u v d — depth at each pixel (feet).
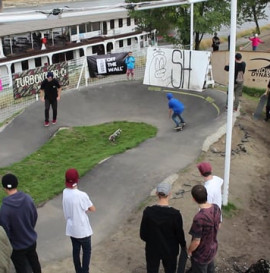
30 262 18.22
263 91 57.77
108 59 65.00
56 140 43.32
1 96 72.08
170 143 38.40
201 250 17.22
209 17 75.56
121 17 129.18
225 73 60.80
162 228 16.97
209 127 41.93
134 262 21.43
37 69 75.82
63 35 118.83
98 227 24.90
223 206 27.53
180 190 28.60
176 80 57.47
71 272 20.65
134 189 29.25
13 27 108.47
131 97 57.36
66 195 18.37
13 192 17.34
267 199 29.55
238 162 34.68
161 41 133.69
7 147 42.24
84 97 56.65
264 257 22.80
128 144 39.29
